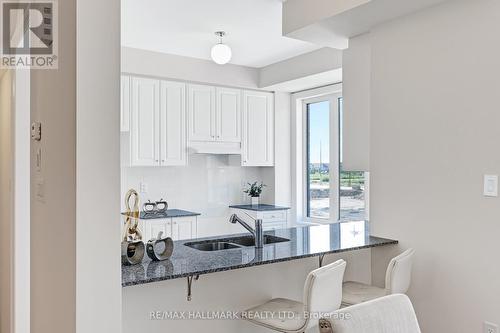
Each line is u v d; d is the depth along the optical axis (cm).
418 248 278
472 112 249
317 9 294
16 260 283
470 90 250
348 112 338
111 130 159
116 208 160
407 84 285
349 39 334
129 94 444
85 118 154
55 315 179
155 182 502
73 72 155
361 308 141
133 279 182
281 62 488
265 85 514
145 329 211
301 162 550
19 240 283
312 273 203
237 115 516
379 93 304
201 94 491
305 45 425
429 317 271
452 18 259
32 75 229
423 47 275
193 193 528
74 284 154
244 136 521
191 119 484
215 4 321
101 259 157
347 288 271
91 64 155
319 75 447
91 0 155
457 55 256
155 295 214
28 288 286
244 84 511
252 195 551
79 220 153
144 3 317
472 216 248
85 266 154
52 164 183
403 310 149
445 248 262
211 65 486
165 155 467
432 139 270
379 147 304
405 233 286
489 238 240
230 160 539
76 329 152
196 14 339
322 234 311
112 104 159
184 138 479
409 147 284
